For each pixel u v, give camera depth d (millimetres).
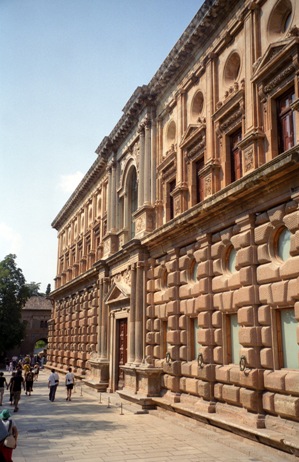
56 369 46625
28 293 67250
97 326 34031
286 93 15852
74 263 44906
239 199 16281
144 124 26641
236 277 16422
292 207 13984
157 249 23578
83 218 44344
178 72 23469
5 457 8633
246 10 17891
